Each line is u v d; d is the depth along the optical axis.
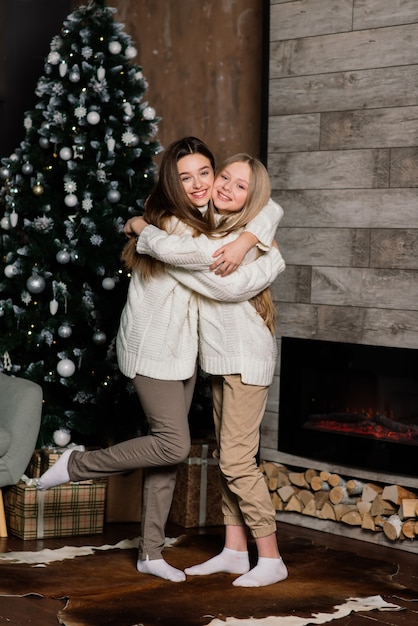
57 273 4.54
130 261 3.61
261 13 5.14
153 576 3.64
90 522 4.25
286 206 4.73
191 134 5.43
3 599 3.35
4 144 5.77
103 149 4.53
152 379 3.51
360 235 4.45
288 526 4.66
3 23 5.76
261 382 3.55
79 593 3.42
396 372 4.30
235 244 3.39
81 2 5.98
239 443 3.56
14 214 4.58
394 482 4.31
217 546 4.12
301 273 4.68
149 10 5.61
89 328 4.66
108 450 3.58
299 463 4.69
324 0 4.55
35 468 4.38
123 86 4.66
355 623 3.23
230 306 3.51
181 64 5.47
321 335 4.61
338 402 4.55
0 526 4.17
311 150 4.63
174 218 3.49
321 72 4.58
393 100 4.32
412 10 4.24
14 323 4.60
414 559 4.09
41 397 4.26
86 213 4.50
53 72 4.87
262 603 3.38
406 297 4.29
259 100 5.16
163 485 3.63
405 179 4.29
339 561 3.97
